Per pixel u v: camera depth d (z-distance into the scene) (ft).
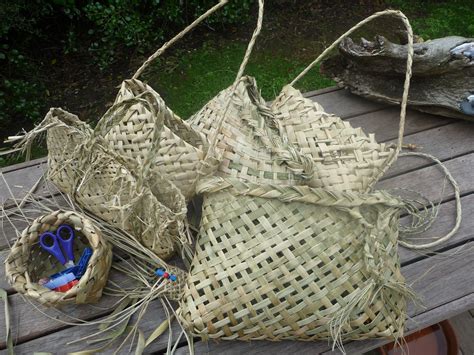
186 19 6.75
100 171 2.88
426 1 7.54
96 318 2.86
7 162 5.37
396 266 2.69
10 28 5.83
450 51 3.77
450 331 3.57
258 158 2.90
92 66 6.33
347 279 2.53
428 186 3.65
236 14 6.68
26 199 3.39
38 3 5.80
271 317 2.50
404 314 2.73
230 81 6.28
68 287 2.73
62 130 2.93
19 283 2.57
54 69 6.24
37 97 5.85
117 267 3.05
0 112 5.36
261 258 2.54
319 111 3.17
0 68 5.78
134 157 2.82
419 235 3.37
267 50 6.73
